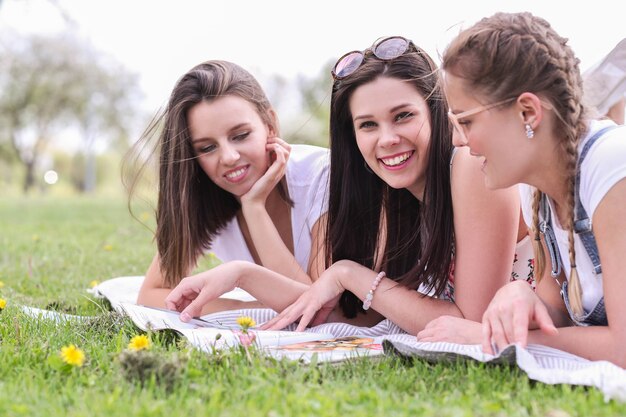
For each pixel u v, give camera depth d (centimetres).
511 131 210
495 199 248
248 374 201
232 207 325
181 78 309
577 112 212
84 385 198
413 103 258
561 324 236
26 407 177
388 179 265
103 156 4806
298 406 172
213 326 270
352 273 271
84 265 491
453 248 266
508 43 207
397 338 242
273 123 318
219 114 299
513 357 198
